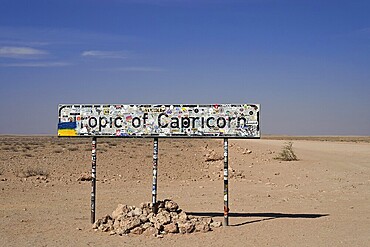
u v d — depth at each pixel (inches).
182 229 449.4
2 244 408.5
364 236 438.6
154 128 496.4
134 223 452.4
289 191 799.1
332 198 709.3
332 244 408.8
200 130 490.9
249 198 706.8
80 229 469.1
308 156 1742.1
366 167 1280.8
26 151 2015.3
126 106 501.4
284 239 428.1
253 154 1833.2
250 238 431.5
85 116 505.0
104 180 957.8
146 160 1581.0
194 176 1101.7
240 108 485.4
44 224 495.5
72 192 762.2
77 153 1905.8
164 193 763.4
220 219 526.6
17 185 825.5
